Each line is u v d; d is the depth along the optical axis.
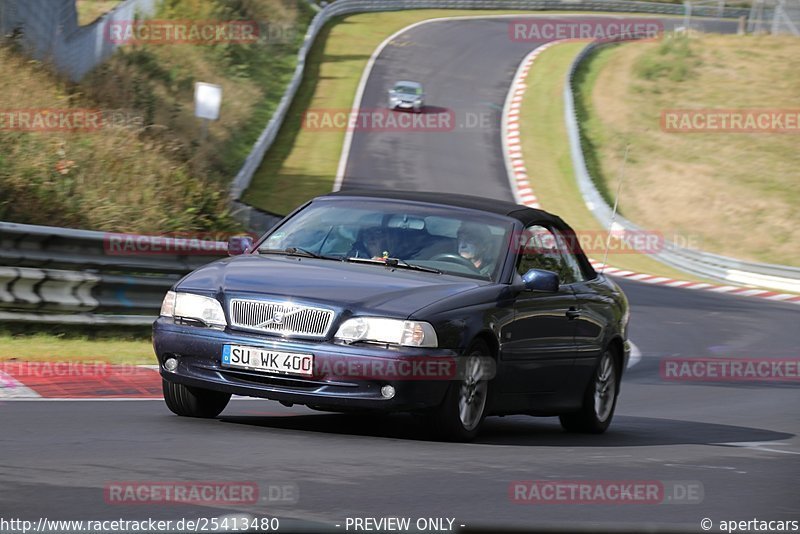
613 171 156.38
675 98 188.50
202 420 26.36
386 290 25.08
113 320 43.75
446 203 29.11
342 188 127.88
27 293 41.34
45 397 28.98
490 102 185.00
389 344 24.08
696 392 48.22
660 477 22.44
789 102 188.12
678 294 102.25
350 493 18.22
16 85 70.31
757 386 52.38
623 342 32.78
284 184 125.00
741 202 147.75
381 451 22.94
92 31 96.94
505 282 27.16
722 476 23.22
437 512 17.31
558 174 150.50
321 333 24.28
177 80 118.81
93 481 17.72
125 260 45.19
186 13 155.50
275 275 25.66
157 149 72.94
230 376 24.83
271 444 22.78
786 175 156.88
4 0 75.75
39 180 56.25
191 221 65.62
